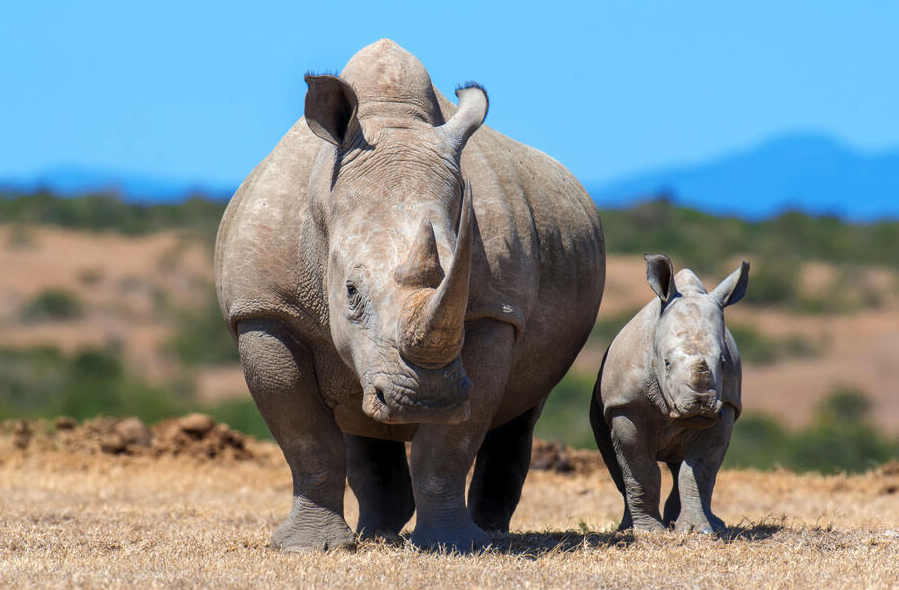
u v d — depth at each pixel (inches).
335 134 1174.3
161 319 7258.9
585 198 1549.0
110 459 2402.8
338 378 1252.5
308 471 1259.8
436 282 1061.1
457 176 1179.3
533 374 1407.5
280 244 1233.4
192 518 1620.3
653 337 1348.4
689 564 1135.6
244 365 1258.6
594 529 1497.3
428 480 1224.2
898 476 2262.6
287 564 1121.4
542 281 1370.6
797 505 1927.9
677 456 1424.7
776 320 7628.0
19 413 4530.0
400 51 1263.5
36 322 7042.3
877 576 1066.7
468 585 1015.6
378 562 1129.4
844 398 5590.6
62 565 1128.2
